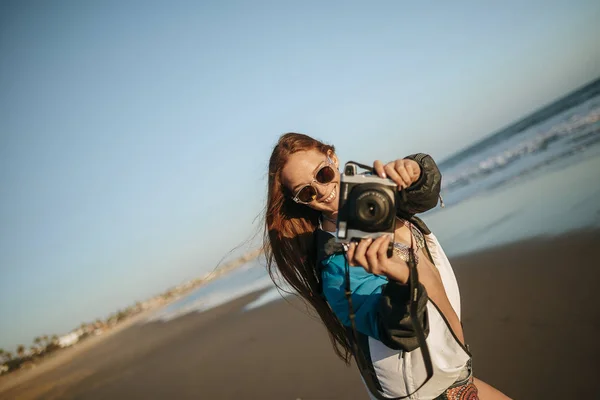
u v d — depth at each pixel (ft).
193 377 21.95
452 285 6.09
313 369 16.93
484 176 48.39
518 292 16.40
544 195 28.63
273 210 6.32
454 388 5.41
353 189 5.02
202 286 78.23
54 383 41.52
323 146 6.24
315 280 6.40
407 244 5.89
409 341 4.67
